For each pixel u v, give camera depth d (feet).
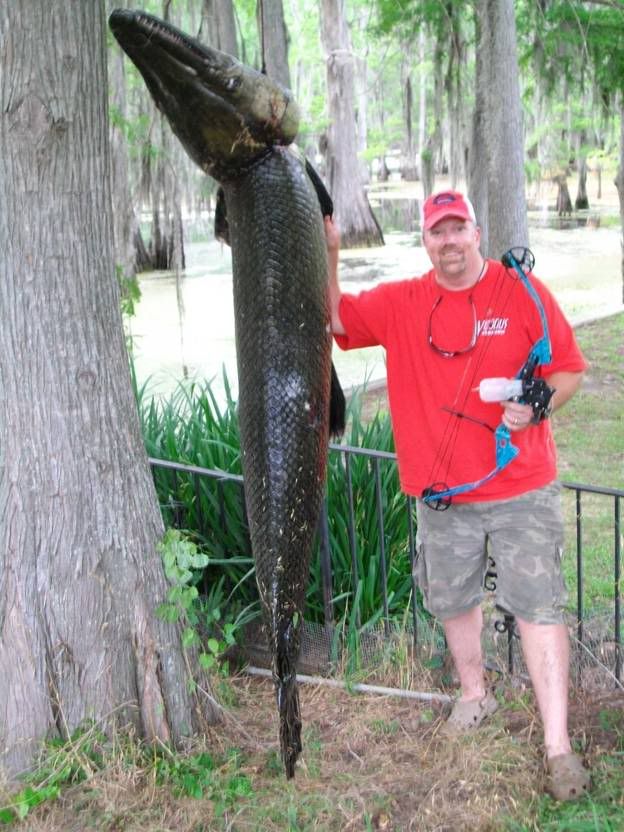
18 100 9.36
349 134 77.05
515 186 30.94
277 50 25.91
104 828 9.97
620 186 39.93
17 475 10.46
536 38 37.45
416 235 88.69
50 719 10.75
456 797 10.33
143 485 11.07
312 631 13.48
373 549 14.47
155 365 36.83
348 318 10.78
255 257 7.86
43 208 9.75
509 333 10.17
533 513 10.44
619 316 41.96
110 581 10.72
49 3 9.18
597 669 12.70
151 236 66.08
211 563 14.14
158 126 28.63
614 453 23.85
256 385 8.04
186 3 31.04
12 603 10.62
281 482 8.09
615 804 9.98
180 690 11.30
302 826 10.02
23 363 10.16
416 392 10.65
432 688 12.62
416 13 37.17
